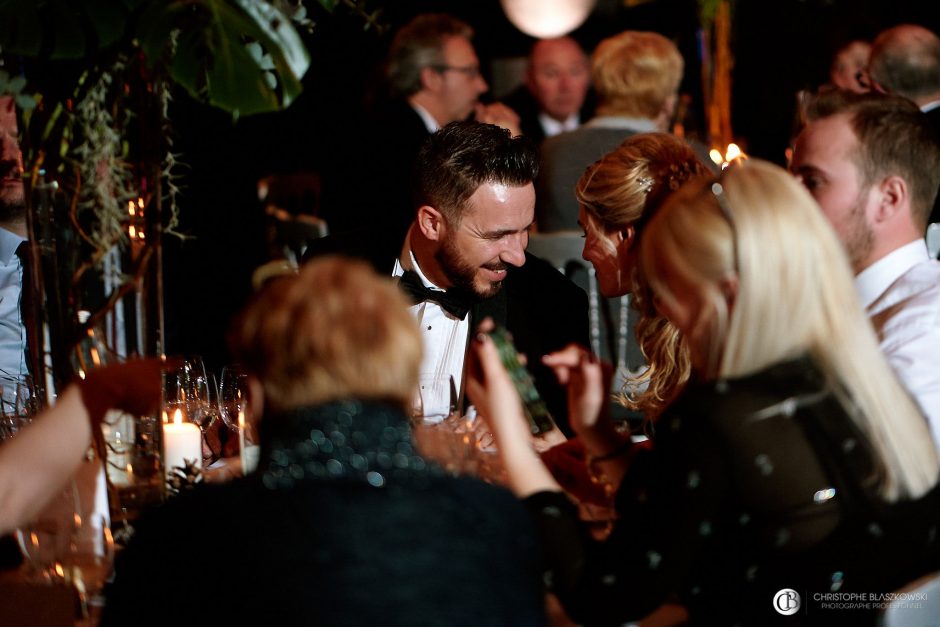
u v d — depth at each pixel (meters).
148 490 3.05
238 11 3.04
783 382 2.40
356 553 1.88
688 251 2.42
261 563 1.88
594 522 3.15
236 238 8.94
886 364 2.46
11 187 4.45
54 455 2.46
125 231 3.04
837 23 8.76
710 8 8.05
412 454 2.01
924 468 2.45
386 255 4.50
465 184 4.05
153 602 1.92
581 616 2.43
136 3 2.94
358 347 1.96
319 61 8.97
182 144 8.45
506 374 2.61
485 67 10.16
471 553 1.94
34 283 3.03
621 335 5.50
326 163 8.22
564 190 6.14
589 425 2.78
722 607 2.47
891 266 3.30
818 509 2.38
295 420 1.96
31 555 2.64
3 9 2.88
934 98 6.25
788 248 2.38
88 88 3.00
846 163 3.23
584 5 9.52
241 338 2.01
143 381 2.59
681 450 2.36
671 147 3.50
